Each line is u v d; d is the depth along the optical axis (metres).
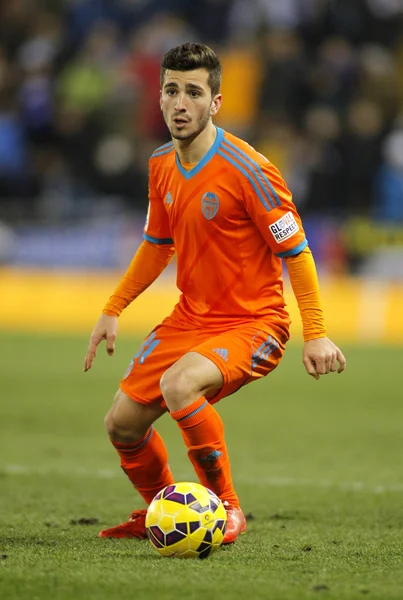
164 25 67.81
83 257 61.06
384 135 61.66
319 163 60.78
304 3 68.62
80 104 65.69
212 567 13.87
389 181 59.84
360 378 44.84
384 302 57.78
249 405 37.78
